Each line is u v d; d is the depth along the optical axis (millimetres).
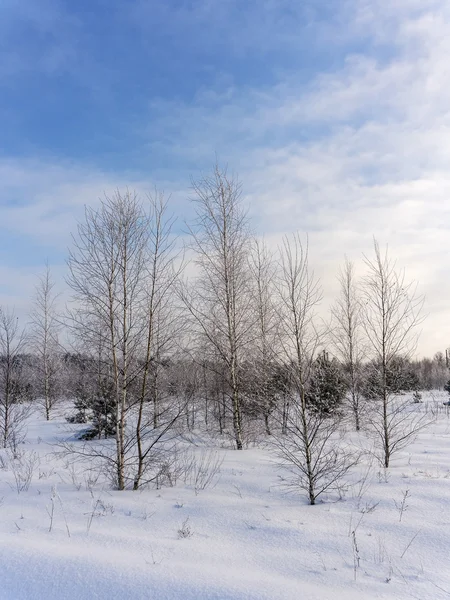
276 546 5273
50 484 8711
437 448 12438
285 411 8336
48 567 4426
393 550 5090
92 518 6387
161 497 7547
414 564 4699
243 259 14367
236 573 4391
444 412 22828
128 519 6363
